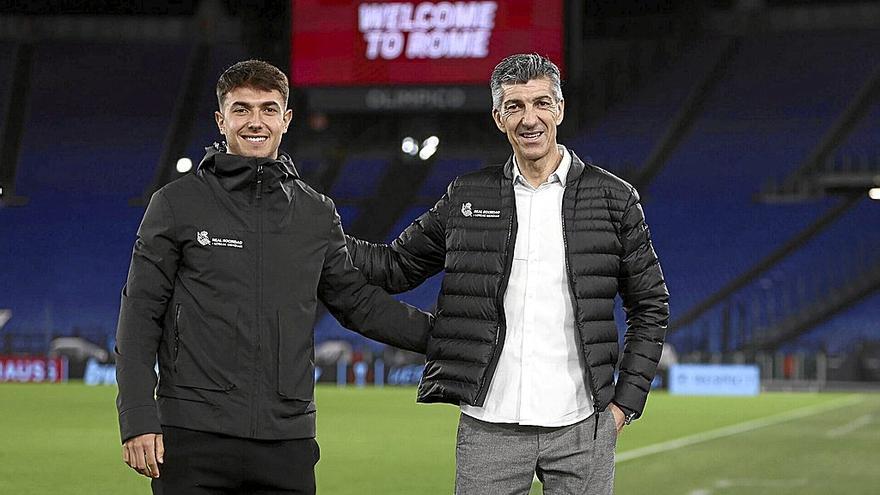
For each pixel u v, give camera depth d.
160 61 40.28
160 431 4.08
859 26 35.34
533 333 4.59
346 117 36.47
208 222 4.18
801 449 14.34
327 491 10.43
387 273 4.97
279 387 4.18
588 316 4.58
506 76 4.59
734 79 40.50
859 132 38.66
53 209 38.97
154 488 4.22
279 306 4.20
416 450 13.95
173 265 4.19
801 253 38.59
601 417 4.62
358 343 35.06
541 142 4.59
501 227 4.63
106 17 36.50
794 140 39.59
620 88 39.72
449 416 19.47
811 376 32.75
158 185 38.78
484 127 36.16
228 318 4.15
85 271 38.16
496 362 4.59
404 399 24.42
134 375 4.10
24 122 38.59
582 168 4.70
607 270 4.63
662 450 14.12
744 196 39.44
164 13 37.91
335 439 15.32
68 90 40.22
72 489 10.34
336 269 4.46
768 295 38.09
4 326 37.31
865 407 23.38
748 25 36.16
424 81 23.59
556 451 4.60
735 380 29.92
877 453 13.86
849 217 38.84
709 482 11.05
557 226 4.63
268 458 4.19
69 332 37.19
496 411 4.59
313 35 23.92
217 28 36.03
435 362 4.67
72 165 39.50
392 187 38.72
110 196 39.12
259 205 4.24
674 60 39.31
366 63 23.83
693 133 40.28
